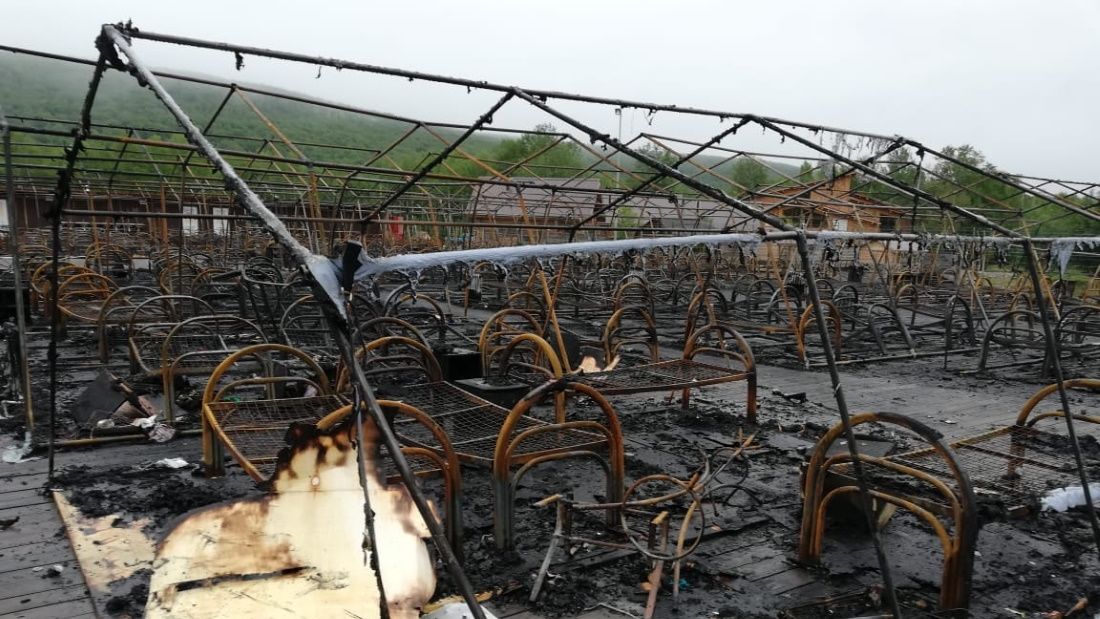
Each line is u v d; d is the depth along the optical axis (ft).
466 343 24.40
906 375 26.84
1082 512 12.78
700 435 17.47
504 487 10.53
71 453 15.01
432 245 54.24
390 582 7.32
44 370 22.20
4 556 10.41
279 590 7.13
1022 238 11.10
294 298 30.63
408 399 14.65
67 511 11.86
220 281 29.94
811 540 10.60
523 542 11.05
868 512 8.25
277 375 18.17
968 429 19.08
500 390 16.15
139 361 18.34
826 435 10.46
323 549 7.37
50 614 8.91
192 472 13.76
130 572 9.91
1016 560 11.10
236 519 7.31
